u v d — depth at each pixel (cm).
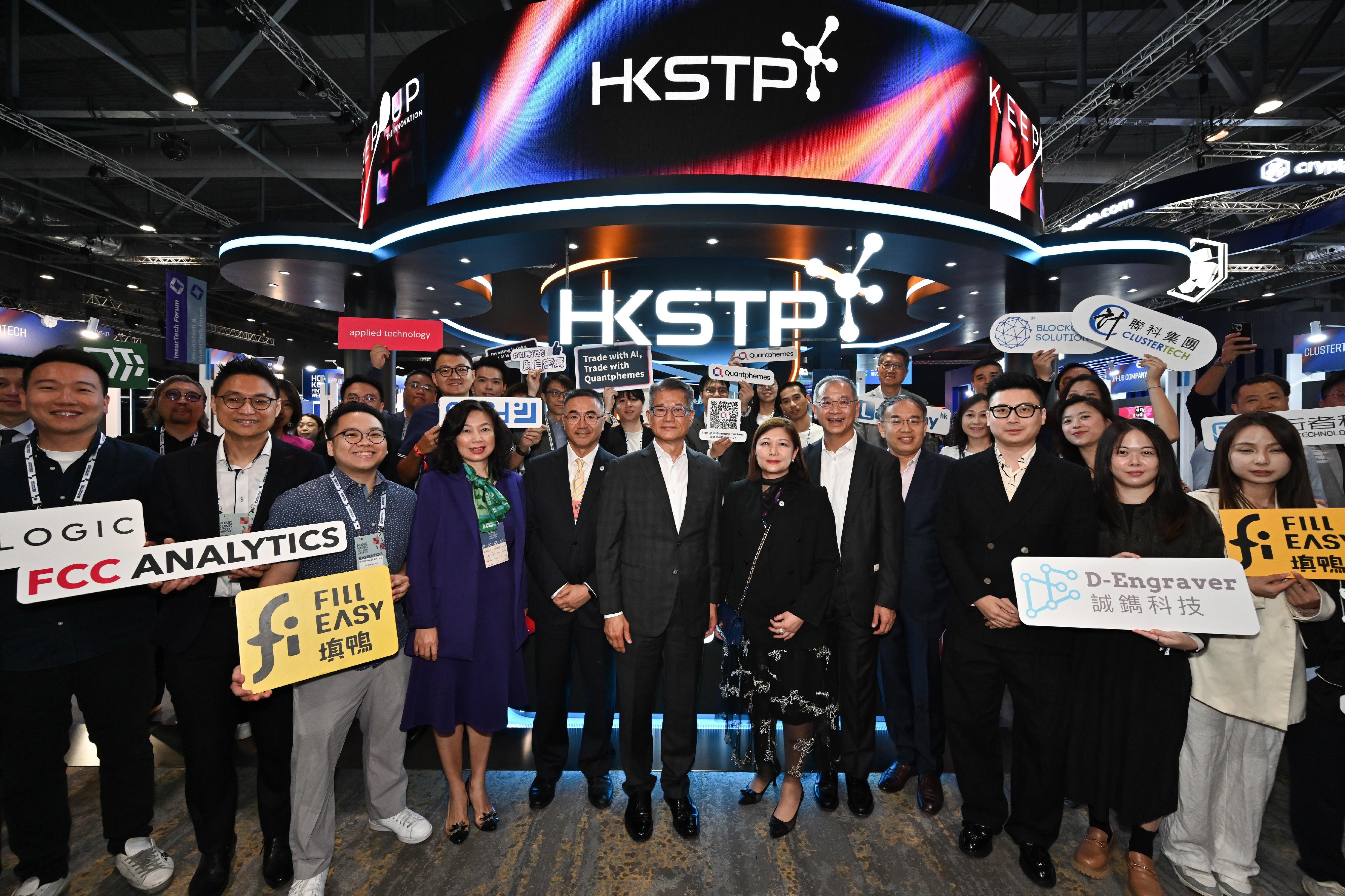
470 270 630
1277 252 1041
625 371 363
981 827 202
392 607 179
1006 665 193
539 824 217
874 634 226
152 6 675
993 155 545
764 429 215
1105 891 187
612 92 483
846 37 487
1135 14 680
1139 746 180
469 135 524
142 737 191
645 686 214
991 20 698
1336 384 283
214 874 182
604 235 518
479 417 210
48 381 174
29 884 179
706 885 189
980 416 264
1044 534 189
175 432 300
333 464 293
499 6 710
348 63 782
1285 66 715
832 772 224
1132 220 955
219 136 859
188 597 176
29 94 811
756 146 479
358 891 186
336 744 185
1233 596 160
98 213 997
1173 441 251
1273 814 228
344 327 435
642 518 215
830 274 564
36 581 144
